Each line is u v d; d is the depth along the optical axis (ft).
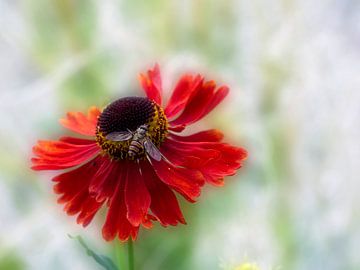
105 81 1.31
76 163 0.94
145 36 1.32
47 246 1.33
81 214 0.91
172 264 1.28
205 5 1.32
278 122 1.31
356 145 1.32
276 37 1.32
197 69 1.30
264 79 1.31
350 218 1.32
